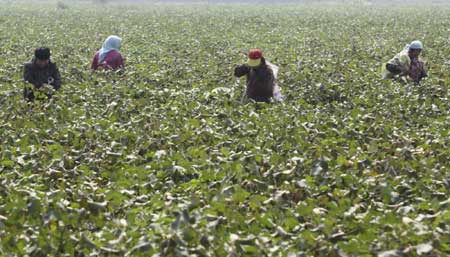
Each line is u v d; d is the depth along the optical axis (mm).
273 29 37875
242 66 14805
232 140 11562
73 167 10453
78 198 8688
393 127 12352
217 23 42750
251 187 9203
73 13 55281
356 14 55844
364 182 9156
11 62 21125
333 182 9320
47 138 11883
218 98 15117
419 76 17297
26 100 14484
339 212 8047
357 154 10617
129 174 9812
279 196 8750
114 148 11133
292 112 13484
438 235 7246
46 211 8031
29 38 30078
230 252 6930
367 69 19797
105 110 13820
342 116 13562
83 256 7223
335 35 33938
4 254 7113
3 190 8914
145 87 16188
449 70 20328
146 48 26047
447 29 37531
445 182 9203
